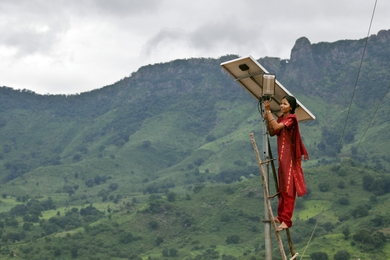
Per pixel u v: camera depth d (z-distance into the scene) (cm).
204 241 18412
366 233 12700
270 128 1016
